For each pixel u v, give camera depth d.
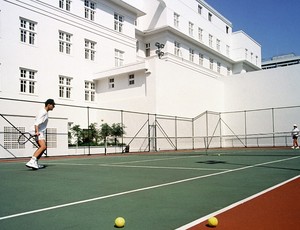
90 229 2.93
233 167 8.93
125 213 3.54
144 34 32.91
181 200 4.23
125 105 24.23
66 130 18.64
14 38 19.91
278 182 5.80
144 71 23.47
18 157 16.42
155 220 3.22
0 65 19.02
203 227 2.93
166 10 32.12
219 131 31.44
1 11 19.25
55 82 22.39
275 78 29.64
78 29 24.41
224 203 4.01
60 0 23.61
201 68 36.59
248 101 31.09
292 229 2.83
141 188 5.28
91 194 4.78
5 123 16.08
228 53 45.81
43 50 21.70
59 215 3.48
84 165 10.28
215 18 42.41
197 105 27.94
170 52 32.12
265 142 29.67
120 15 28.67
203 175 7.04
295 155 14.81
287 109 28.73
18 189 5.31
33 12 21.19
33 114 20.61
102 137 21.45
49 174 7.56
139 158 14.18
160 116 22.95
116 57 27.89
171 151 22.42
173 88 24.77
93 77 25.58
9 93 19.38
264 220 3.15
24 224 3.13
